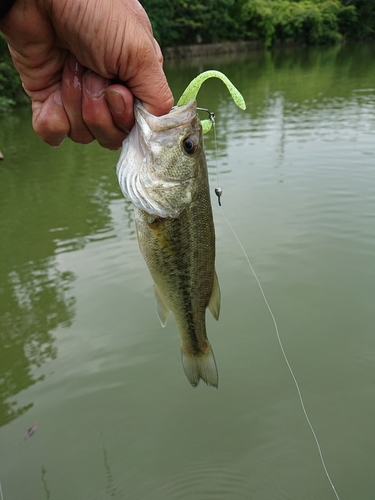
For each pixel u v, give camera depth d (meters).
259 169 1.49
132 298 0.88
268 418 0.62
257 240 1.03
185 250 0.31
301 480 0.55
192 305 0.34
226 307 0.82
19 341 0.78
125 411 0.65
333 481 0.54
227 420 0.63
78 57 0.23
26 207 1.38
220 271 0.92
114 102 0.24
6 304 0.88
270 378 0.68
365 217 1.10
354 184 1.30
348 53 5.79
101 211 1.31
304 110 2.35
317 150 1.65
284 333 0.76
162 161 0.27
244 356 0.72
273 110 2.42
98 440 0.61
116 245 1.09
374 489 0.53
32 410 0.65
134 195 0.27
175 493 0.54
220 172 1.48
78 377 0.70
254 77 3.82
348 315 0.78
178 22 5.87
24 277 0.97
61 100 0.25
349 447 0.58
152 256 0.31
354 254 0.96
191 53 6.09
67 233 1.17
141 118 0.25
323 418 0.62
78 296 0.89
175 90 3.19
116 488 0.55
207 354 0.36
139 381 0.69
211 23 6.26
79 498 0.54
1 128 2.48
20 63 0.24
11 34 0.22
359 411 0.62
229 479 0.56
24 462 0.58
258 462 0.57
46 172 1.72
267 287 0.87
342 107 2.35
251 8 6.62
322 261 0.94
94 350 0.75
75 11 0.21
